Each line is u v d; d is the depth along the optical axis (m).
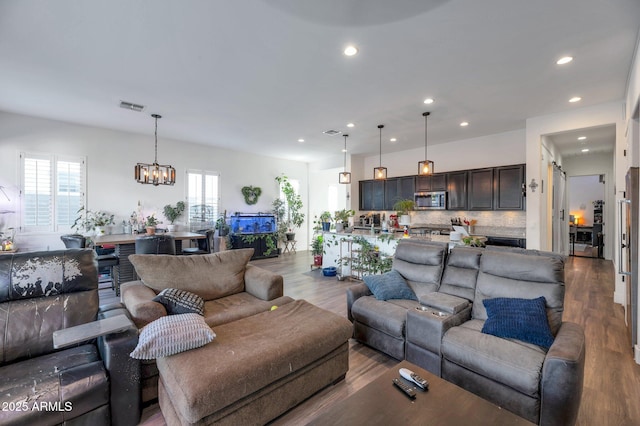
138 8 2.24
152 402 2.04
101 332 1.75
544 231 5.16
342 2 2.15
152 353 1.76
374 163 8.36
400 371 1.71
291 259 7.84
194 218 7.07
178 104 4.29
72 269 2.19
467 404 1.46
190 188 7.00
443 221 7.04
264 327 2.22
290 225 9.03
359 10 2.24
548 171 5.58
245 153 8.05
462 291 2.79
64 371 1.69
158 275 2.78
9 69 3.22
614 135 5.67
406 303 2.92
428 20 2.36
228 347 1.91
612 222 7.53
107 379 1.72
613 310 3.86
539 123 4.71
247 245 7.70
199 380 1.58
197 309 2.47
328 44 2.71
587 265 6.73
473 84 3.55
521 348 1.97
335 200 10.45
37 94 3.95
